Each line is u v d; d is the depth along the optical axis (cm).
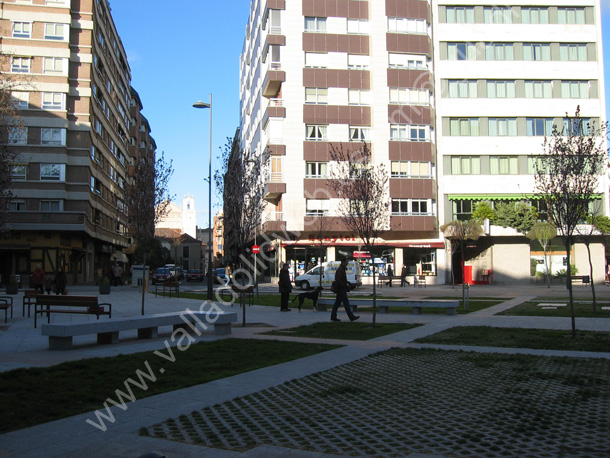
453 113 4638
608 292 3192
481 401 676
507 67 4697
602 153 1436
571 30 4750
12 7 4269
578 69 4728
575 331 1302
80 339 1263
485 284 4509
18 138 4066
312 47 4347
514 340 1182
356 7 4438
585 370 854
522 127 4659
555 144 1410
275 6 4334
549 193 1573
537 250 4566
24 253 4209
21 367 880
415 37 4491
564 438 530
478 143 4625
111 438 538
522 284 4456
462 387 752
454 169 4622
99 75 4950
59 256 4266
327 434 550
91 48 4488
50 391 714
